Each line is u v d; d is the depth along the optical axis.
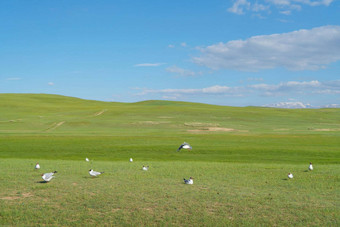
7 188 20.34
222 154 47.06
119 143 58.84
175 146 54.16
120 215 15.87
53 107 154.00
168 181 22.83
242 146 54.78
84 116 123.31
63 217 15.64
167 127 100.31
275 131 91.69
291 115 139.88
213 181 23.11
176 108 148.50
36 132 83.88
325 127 106.69
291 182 22.83
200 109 145.62
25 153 48.44
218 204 17.39
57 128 96.56
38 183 21.78
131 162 36.59
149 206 17.06
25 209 16.56
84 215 15.84
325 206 17.11
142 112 134.12
